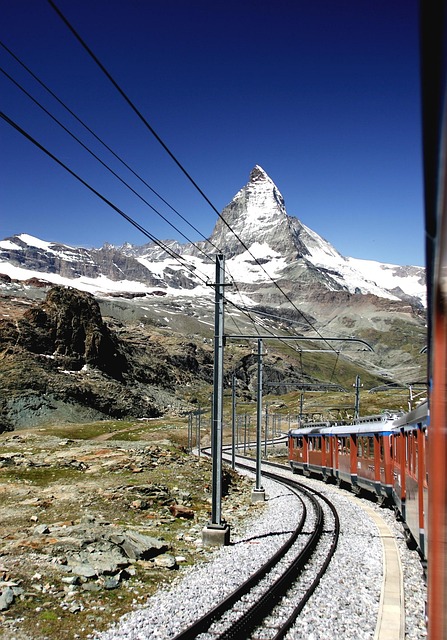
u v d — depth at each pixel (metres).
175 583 18.41
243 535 28.02
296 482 52.09
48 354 179.75
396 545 23.19
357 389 57.59
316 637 12.73
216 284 26.33
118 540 22.08
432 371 3.23
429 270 2.97
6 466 42.31
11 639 13.15
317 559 20.84
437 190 2.48
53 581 17.47
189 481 42.50
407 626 13.48
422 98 2.29
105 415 151.38
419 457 17.66
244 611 14.41
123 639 13.05
